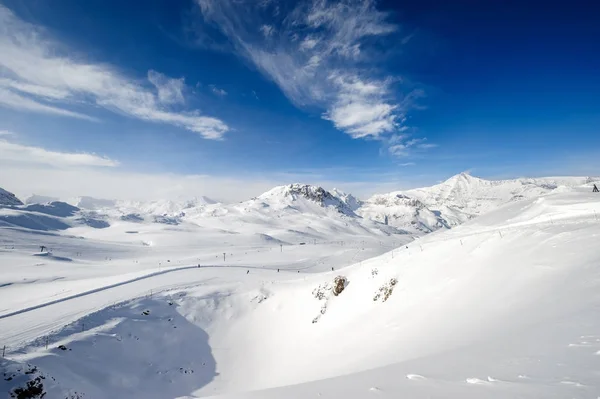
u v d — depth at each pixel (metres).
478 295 25.50
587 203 44.53
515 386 7.08
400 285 39.53
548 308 15.59
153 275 76.69
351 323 40.28
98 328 42.97
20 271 96.44
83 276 92.75
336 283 52.38
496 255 31.20
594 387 6.21
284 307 57.06
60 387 28.92
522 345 10.48
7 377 25.78
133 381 37.94
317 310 51.44
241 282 68.94
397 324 30.09
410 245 60.94
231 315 56.84
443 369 9.58
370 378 9.88
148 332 47.06
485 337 15.35
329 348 36.72
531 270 24.36
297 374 34.12
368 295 44.81
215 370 44.78
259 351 48.25
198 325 52.97
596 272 17.91
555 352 8.89
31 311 48.31
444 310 26.47
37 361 32.03
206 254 153.25
